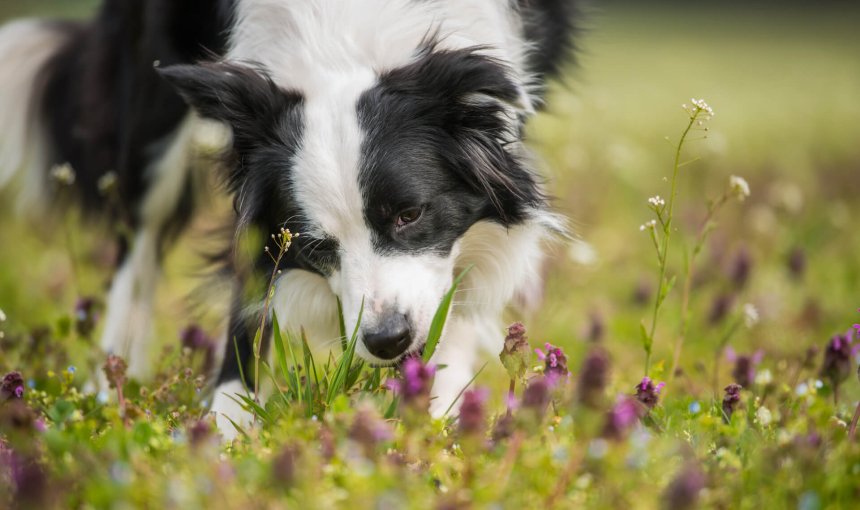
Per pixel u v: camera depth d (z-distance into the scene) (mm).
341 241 5914
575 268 9203
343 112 5914
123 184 8258
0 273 10242
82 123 8789
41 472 3824
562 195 11625
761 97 25188
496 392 6664
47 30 9422
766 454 4328
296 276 6328
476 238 6570
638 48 36344
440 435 4723
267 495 4016
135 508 3941
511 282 6840
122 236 8359
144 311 8312
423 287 5914
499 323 7480
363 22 6262
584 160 12695
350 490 3936
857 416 4863
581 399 4137
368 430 4207
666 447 4293
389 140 5906
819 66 31266
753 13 48938
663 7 52469
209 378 6621
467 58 5984
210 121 6652
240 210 6219
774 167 14828
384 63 6215
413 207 5934
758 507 4191
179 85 5969
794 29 42344
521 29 7199
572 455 4211
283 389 5848
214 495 3859
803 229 11039
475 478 4215
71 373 5754
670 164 15047
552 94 7766
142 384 6621
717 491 4133
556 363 4973
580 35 8055
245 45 6535
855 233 11484
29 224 11750
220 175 6688
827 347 5582
